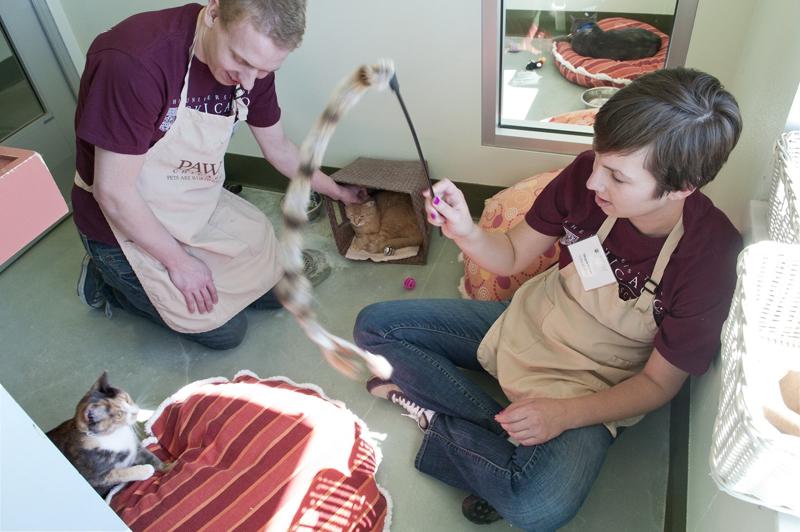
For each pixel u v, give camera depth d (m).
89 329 1.91
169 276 1.57
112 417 1.25
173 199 1.51
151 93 1.27
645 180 0.97
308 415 1.41
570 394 1.26
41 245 2.23
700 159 0.93
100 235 1.58
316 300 1.91
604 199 1.05
